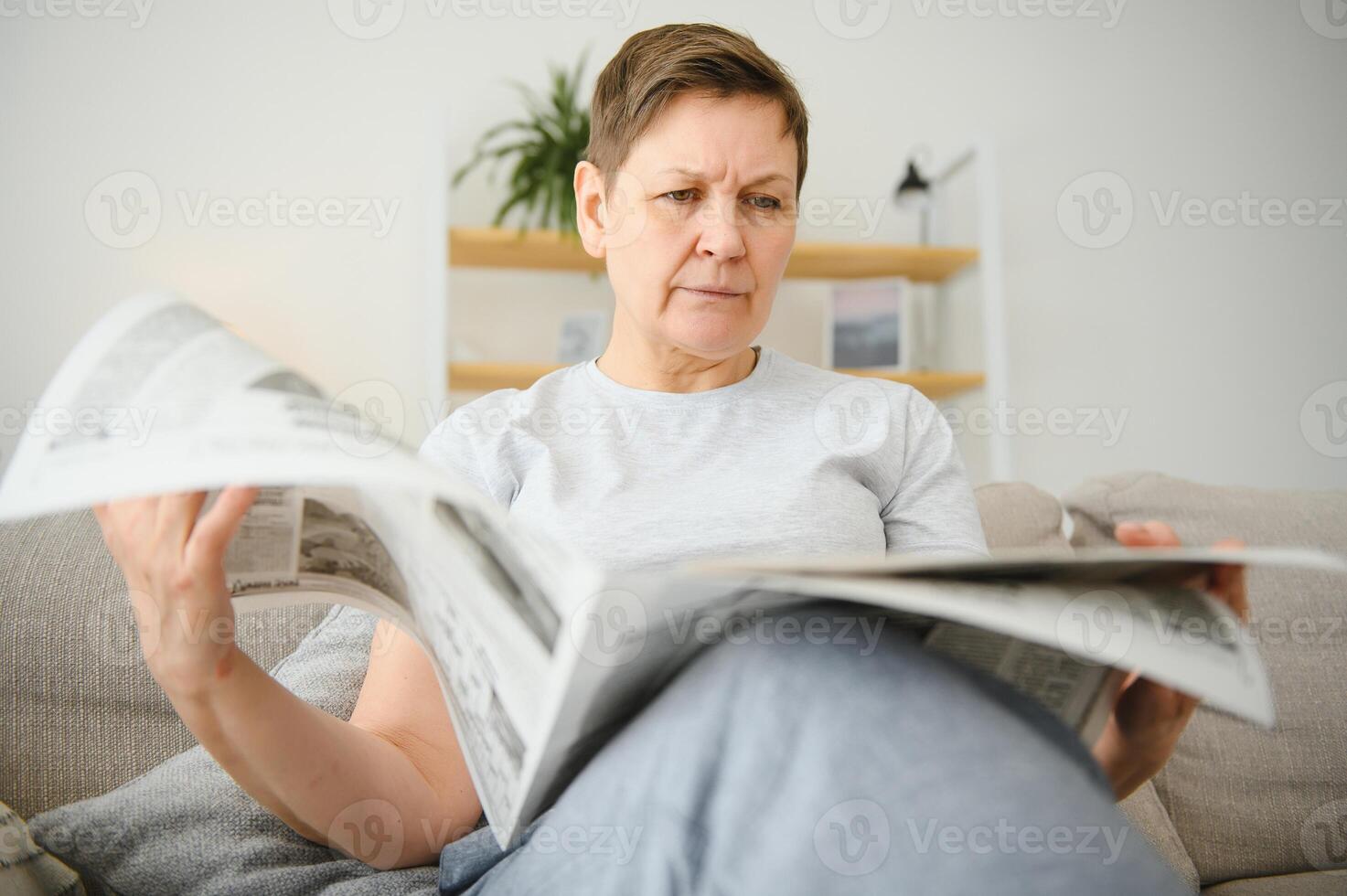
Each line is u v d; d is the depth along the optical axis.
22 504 0.41
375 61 2.67
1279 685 0.96
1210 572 0.48
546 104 2.74
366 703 0.71
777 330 2.90
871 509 0.79
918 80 2.94
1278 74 3.12
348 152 2.64
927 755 0.37
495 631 0.47
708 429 0.80
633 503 0.74
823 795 0.37
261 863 0.63
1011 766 0.37
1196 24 3.08
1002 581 0.42
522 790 0.46
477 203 2.73
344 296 2.63
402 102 2.68
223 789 0.67
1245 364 3.08
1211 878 0.91
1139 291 3.04
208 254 2.56
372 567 0.57
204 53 2.56
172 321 0.50
